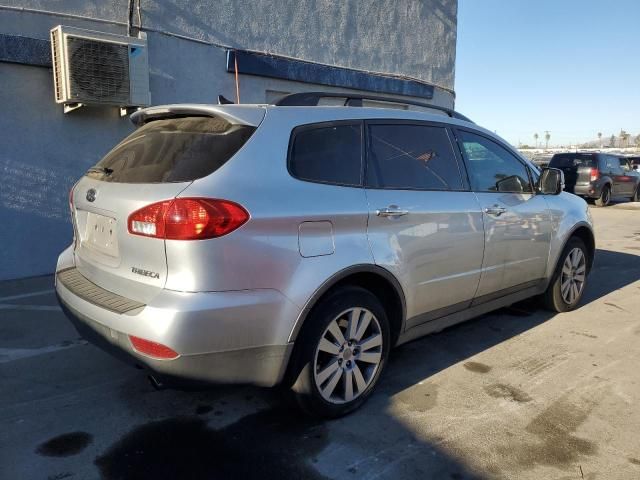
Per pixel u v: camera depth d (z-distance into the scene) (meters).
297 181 2.91
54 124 6.21
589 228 5.34
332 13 8.87
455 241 3.71
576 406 3.38
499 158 4.39
